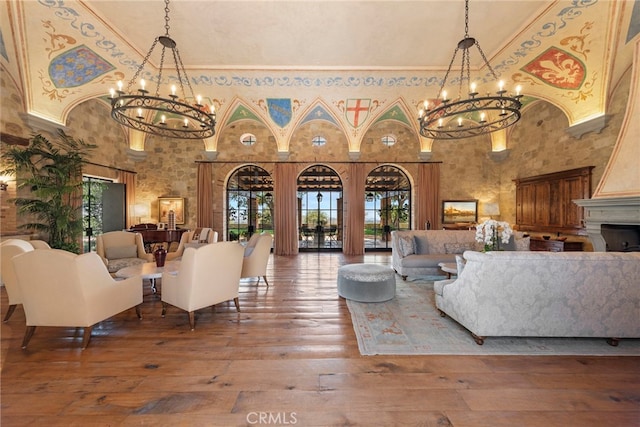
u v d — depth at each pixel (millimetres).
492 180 7926
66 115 5473
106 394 1807
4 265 2977
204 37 4461
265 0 3660
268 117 7332
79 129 5914
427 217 7797
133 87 5734
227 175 7965
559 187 5867
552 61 4770
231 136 7863
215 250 2998
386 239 8469
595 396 1796
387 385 1909
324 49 4816
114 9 3812
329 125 7930
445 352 2354
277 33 4367
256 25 4172
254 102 6844
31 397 1770
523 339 2578
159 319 3098
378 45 4688
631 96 3916
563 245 5359
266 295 3984
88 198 6117
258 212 8266
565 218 5723
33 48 4395
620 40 4047
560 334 2445
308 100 6777
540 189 6395
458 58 5062
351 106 6977
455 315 2818
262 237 4445
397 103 6891
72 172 5262
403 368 2119
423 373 2053
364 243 8117
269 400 1758
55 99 5168
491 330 2457
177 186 7773
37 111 4980
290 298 3846
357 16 3973
